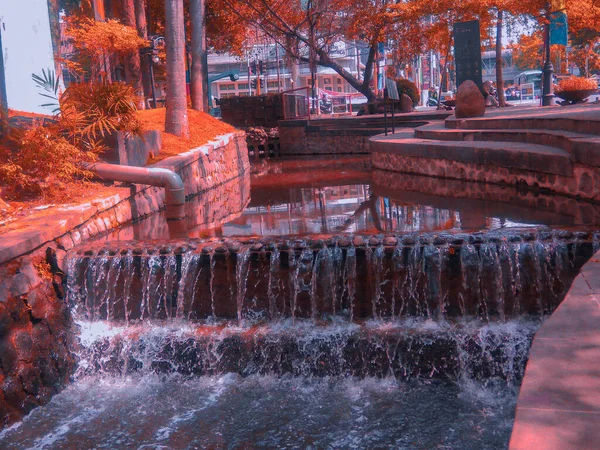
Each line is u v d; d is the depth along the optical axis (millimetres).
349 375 6137
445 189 10781
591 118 10117
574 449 2482
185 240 7277
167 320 6867
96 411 5840
